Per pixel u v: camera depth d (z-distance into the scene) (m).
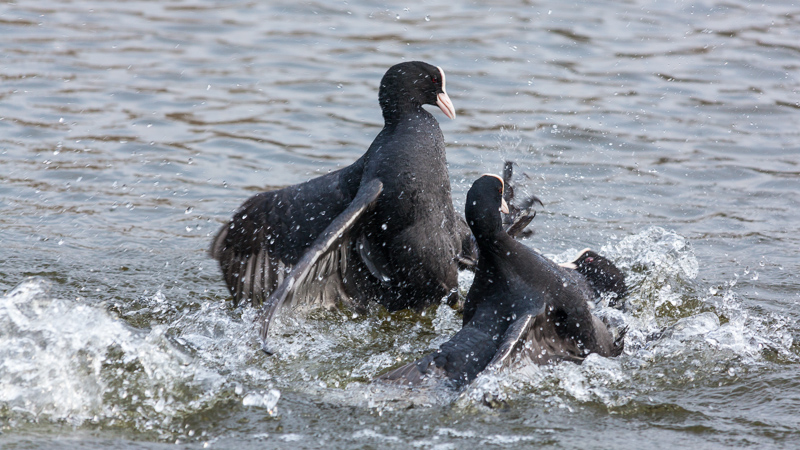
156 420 7.79
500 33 21.17
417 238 10.46
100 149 15.33
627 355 9.41
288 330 10.14
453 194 13.82
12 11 22.20
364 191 9.88
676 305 10.77
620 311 10.50
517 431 7.68
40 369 8.20
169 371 8.62
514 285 9.16
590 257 10.84
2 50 19.50
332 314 10.73
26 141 15.42
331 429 7.72
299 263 8.87
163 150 15.45
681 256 12.01
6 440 7.19
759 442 7.46
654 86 18.39
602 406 8.22
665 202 13.95
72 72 18.59
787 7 23.22
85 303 10.45
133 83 18.17
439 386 8.36
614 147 15.77
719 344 9.48
